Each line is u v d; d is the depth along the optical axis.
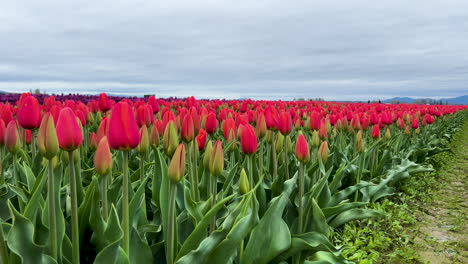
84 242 2.50
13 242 1.71
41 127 1.63
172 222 2.01
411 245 4.82
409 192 6.85
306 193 3.50
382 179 5.52
